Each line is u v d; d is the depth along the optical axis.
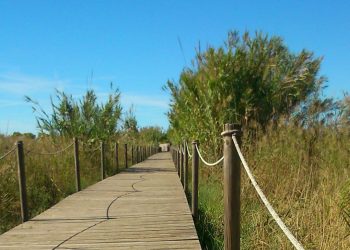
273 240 4.78
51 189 9.55
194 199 6.88
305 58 12.86
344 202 4.29
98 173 14.45
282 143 7.90
